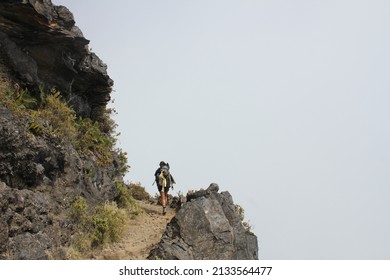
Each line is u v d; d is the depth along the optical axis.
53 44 12.48
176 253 10.23
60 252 9.56
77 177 11.58
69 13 12.27
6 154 9.33
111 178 14.43
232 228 12.13
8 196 8.51
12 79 11.55
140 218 13.85
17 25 11.54
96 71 13.99
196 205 11.34
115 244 11.23
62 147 11.17
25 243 8.52
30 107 11.55
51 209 10.16
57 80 13.37
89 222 11.08
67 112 12.32
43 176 10.43
